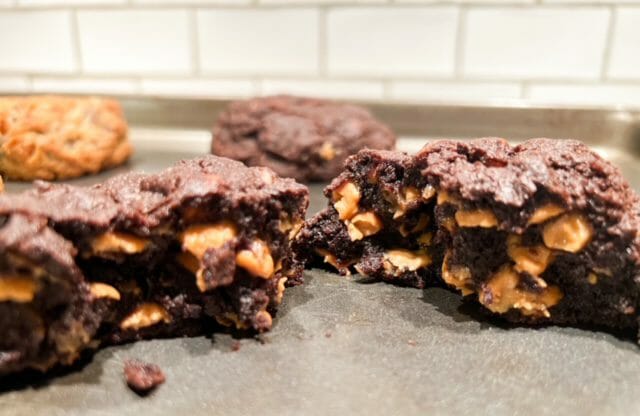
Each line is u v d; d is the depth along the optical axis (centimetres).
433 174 47
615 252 45
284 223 48
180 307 46
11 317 41
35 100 83
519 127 94
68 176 80
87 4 101
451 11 95
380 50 98
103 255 43
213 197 44
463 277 48
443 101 97
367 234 55
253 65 102
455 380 42
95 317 43
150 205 45
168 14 101
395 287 55
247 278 46
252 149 80
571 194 44
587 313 48
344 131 80
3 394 41
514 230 45
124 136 88
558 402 40
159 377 42
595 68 95
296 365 44
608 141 91
